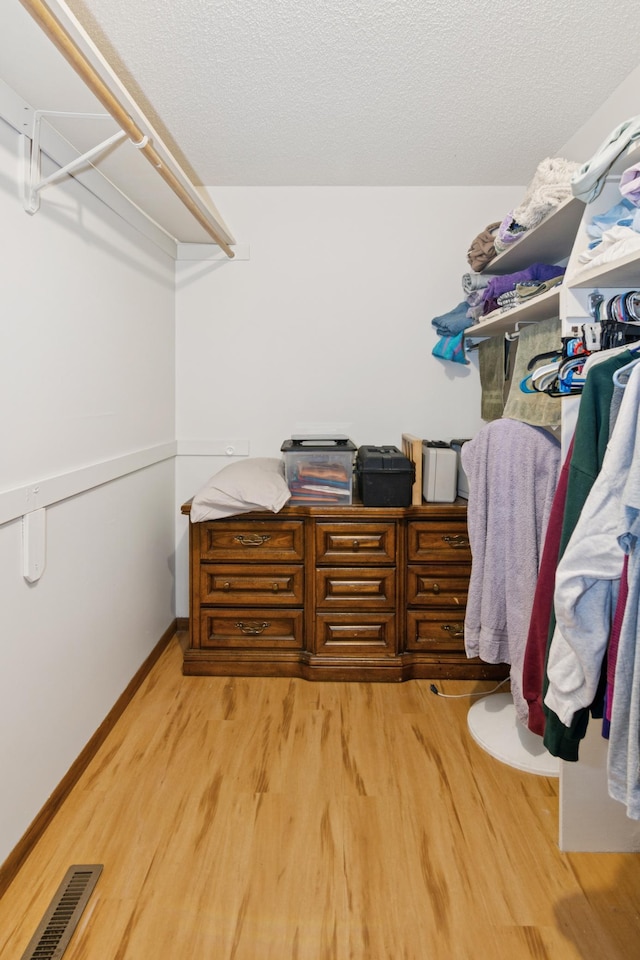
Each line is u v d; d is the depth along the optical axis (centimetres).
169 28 157
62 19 102
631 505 94
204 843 147
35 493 146
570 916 127
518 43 165
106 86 124
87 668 183
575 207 163
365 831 152
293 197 269
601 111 199
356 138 222
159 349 255
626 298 132
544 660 138
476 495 186
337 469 241
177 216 230
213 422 281
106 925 124
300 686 233
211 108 199
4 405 134
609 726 105
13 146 137
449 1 148
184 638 282
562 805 144
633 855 145
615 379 109
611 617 108
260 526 238
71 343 170
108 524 201
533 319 206
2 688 134
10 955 116
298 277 273
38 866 139
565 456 141
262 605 241
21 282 141
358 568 237
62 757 164
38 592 151
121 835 150
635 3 148
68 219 167
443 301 273
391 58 171
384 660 236
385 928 124
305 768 178
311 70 177
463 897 132
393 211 269
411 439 246
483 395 254
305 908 128
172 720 206
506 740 189
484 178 260
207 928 123
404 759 183
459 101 195
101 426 193
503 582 181
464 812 159
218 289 274
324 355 276
